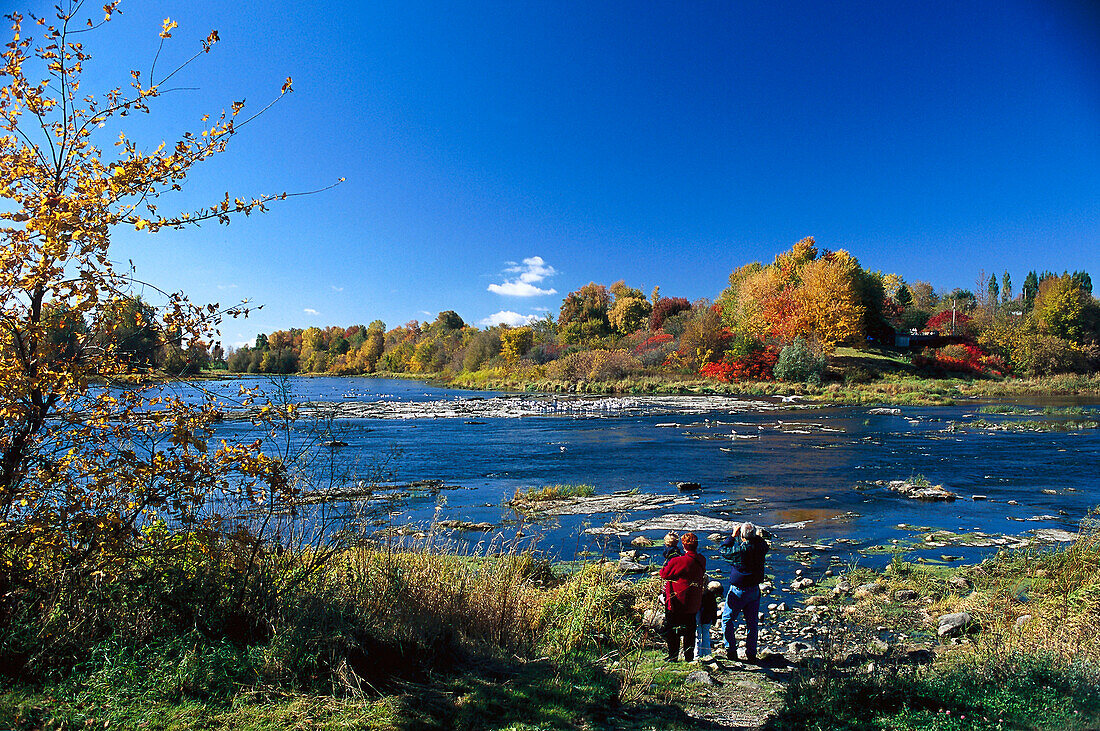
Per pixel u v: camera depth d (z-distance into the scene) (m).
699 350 73.31
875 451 25.83
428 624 5.96
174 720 4.06
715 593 7.05
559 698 5.13
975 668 5.44
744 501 16.83
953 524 14.31
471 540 12.77
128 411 5.20
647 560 11.45
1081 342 78.31
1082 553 9.43
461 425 36.97
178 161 5.25
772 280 80.94
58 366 5.11
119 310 5.20
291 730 4.07
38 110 4.93
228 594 5.64
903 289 105.00
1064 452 25.16
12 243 4.76
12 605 4.91
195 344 5.40
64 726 3.87
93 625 5.05
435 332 143.38
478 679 5.36
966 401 51.72
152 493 5.26
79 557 5.16
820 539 13.10
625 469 21.97
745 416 41.78
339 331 163.25
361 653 5.26
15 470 4.84
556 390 70.62
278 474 5.74
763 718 5.07
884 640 7.38
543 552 11.84
